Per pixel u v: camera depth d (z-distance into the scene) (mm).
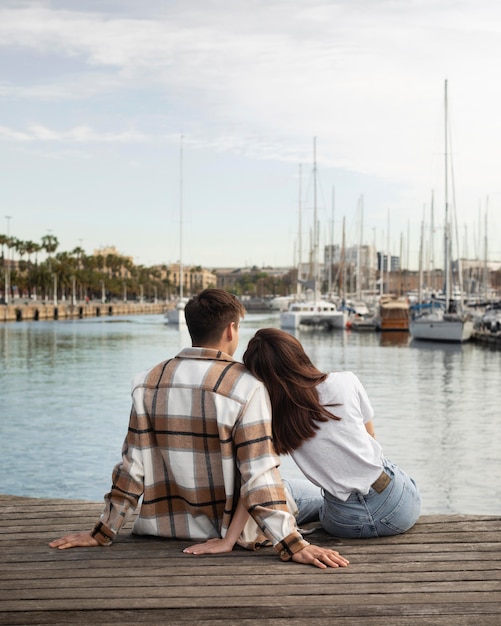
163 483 4094
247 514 3936
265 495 3781
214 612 3285
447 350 48438
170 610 3312
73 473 14172
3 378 32406
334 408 3959
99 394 26578
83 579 3656
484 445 16609
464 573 3682
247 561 3863
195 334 3969
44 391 27531
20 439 17609
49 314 114562
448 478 13648
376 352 47188
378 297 92500
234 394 3795
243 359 3998
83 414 21688
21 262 136375
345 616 3227
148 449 4023
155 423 3951
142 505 4125
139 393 3971
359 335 66188
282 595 3447
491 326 56719
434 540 4152
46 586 3576
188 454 3902
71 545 4094
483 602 3350
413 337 57531
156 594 3475
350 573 3693
